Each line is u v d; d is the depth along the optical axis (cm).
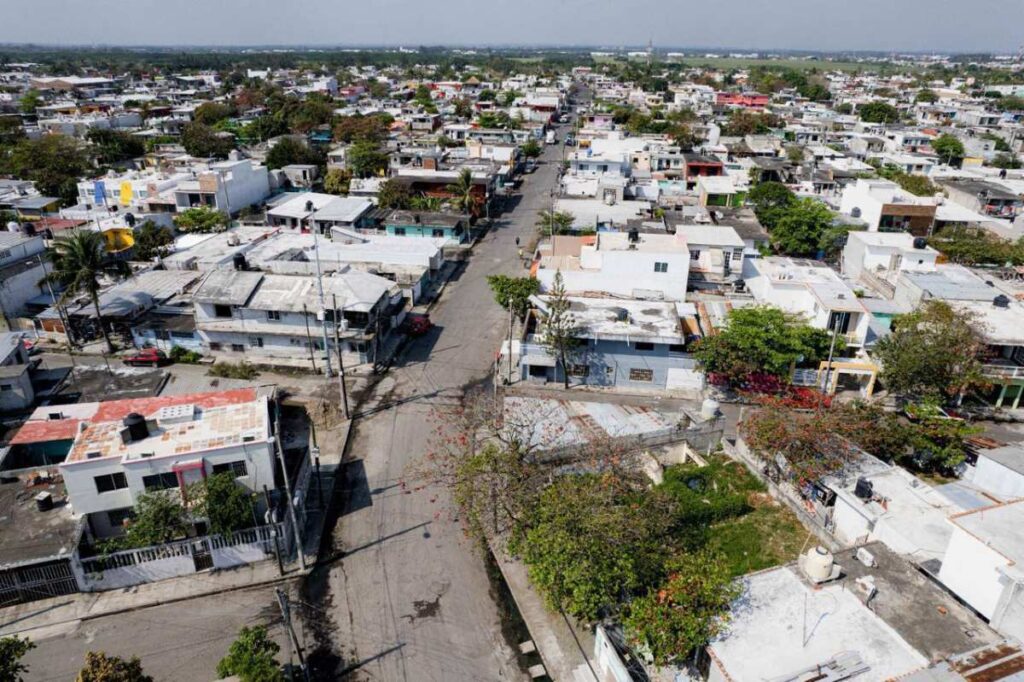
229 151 11850
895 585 2491
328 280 5431
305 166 10419
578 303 5244
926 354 4316
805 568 2516
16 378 4316
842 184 10019
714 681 2211
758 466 3812
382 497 3753
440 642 2834
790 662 2158
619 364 4947
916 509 3120
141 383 4666
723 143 13712
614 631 2586
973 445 4084
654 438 3988
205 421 3375
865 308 4997
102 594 3031
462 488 3306
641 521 2794
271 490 3334
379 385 4981
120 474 3069
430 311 6375
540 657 2752
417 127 15625
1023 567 2283
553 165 13425
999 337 4656
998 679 1975
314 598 3053
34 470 3419
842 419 3716
